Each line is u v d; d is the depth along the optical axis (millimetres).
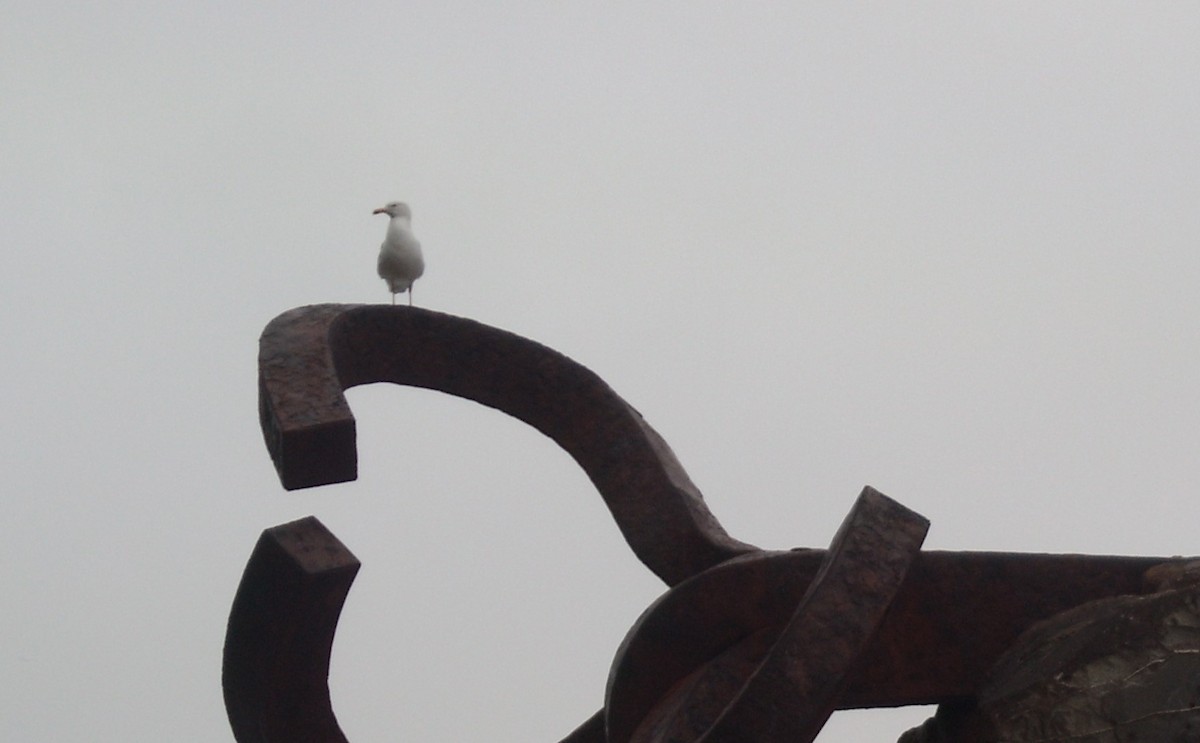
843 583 9102
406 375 11789
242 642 10367
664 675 10602
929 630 10266
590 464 11844
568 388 11820
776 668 8844
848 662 8875
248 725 10688
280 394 9984
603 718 12508
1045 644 10039
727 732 8750
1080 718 9461
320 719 10625
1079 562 10336
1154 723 9172
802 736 8758
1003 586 10289
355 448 9867
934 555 10305
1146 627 9461
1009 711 9844
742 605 10500
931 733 10773
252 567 10148
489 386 11891
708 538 11422
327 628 10250
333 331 10938
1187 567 10055
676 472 11883
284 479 9836
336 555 10023
